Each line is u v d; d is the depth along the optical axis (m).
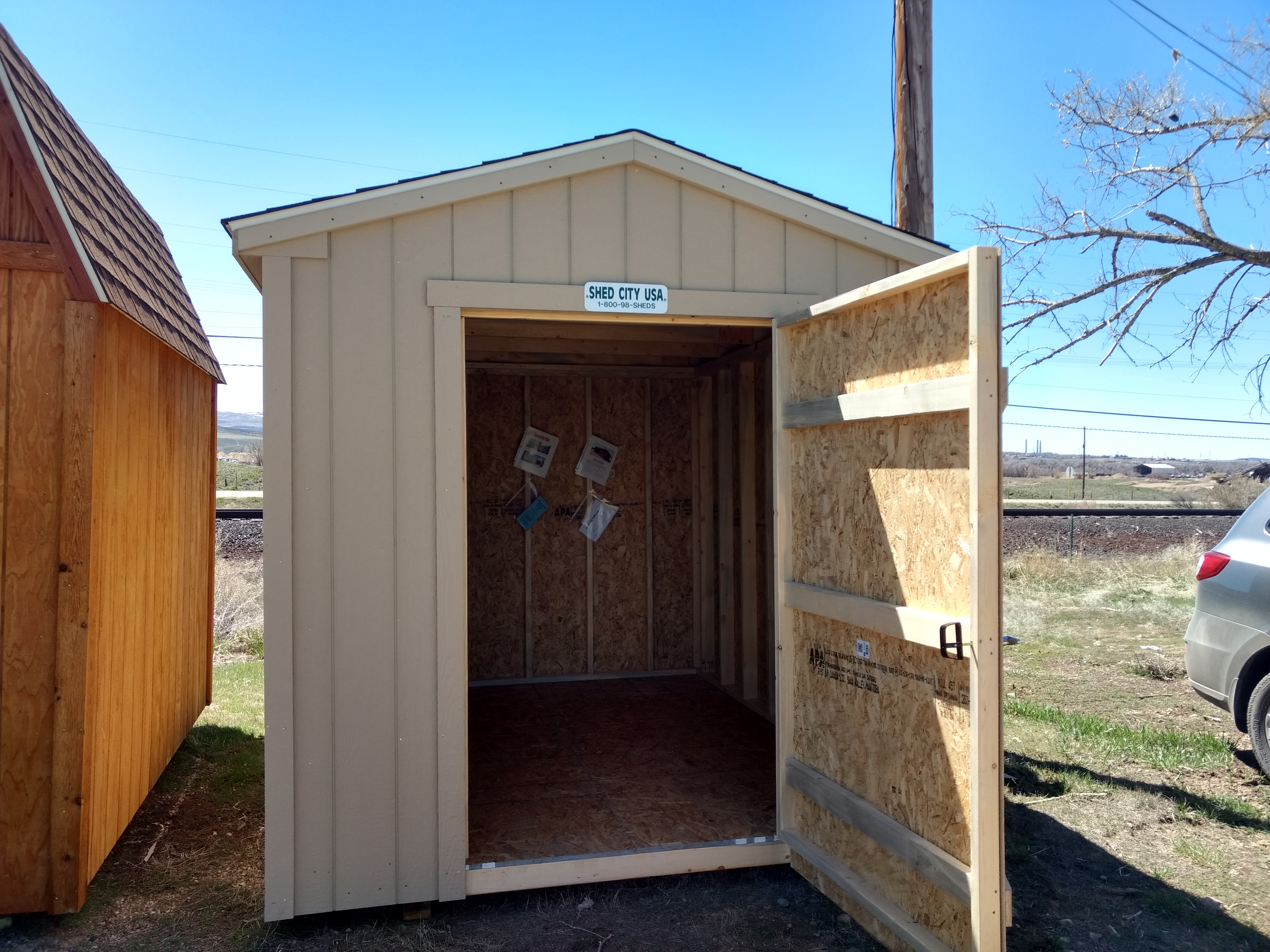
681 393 7.39
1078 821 4.36
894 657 3.10
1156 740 5.40
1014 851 4.04
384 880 3.37
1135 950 3.22
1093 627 9.14
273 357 3.29
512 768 4.85
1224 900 3.58
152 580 4.39
